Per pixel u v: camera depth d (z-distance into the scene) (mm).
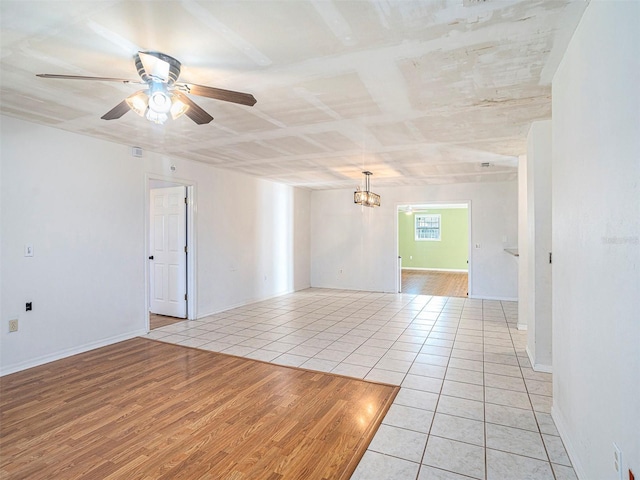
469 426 2424
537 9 1668
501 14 1705
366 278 8164
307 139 3957
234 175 6113
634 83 1218
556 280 2387
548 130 3340
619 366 1357
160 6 1632
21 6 1625
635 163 1220
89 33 1871
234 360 3670
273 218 7223
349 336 4520
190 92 2170
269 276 7129
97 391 2953
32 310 3441
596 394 1621
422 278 10805
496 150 4488
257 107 2951
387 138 3912
